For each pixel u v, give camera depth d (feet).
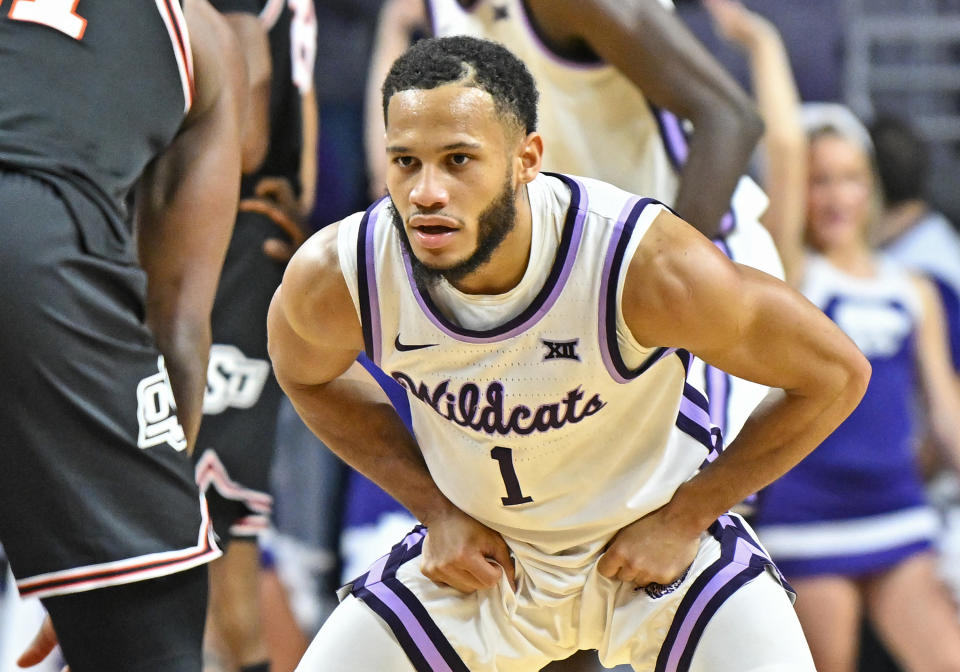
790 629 23.12
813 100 65.67
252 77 34.45
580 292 21.06
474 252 20.04
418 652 24.29
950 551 50.75
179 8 26.04
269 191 36.29
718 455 24.76
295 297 22.30
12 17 24.54
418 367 22.27
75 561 23.84
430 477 25.04
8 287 23.31
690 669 23.35
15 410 23.47
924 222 55.47
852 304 48.47
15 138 24.08
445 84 19.44
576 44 30.68
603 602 24.40
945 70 69.56
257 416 35.96
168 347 26.58
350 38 58.49
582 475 23.41
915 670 47.03
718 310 20.94
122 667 24.38
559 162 31.99
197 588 25.12
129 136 25.14
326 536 52.47
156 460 24.58
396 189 19.90
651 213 21.18
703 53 29.63
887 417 47.06
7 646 40.83
